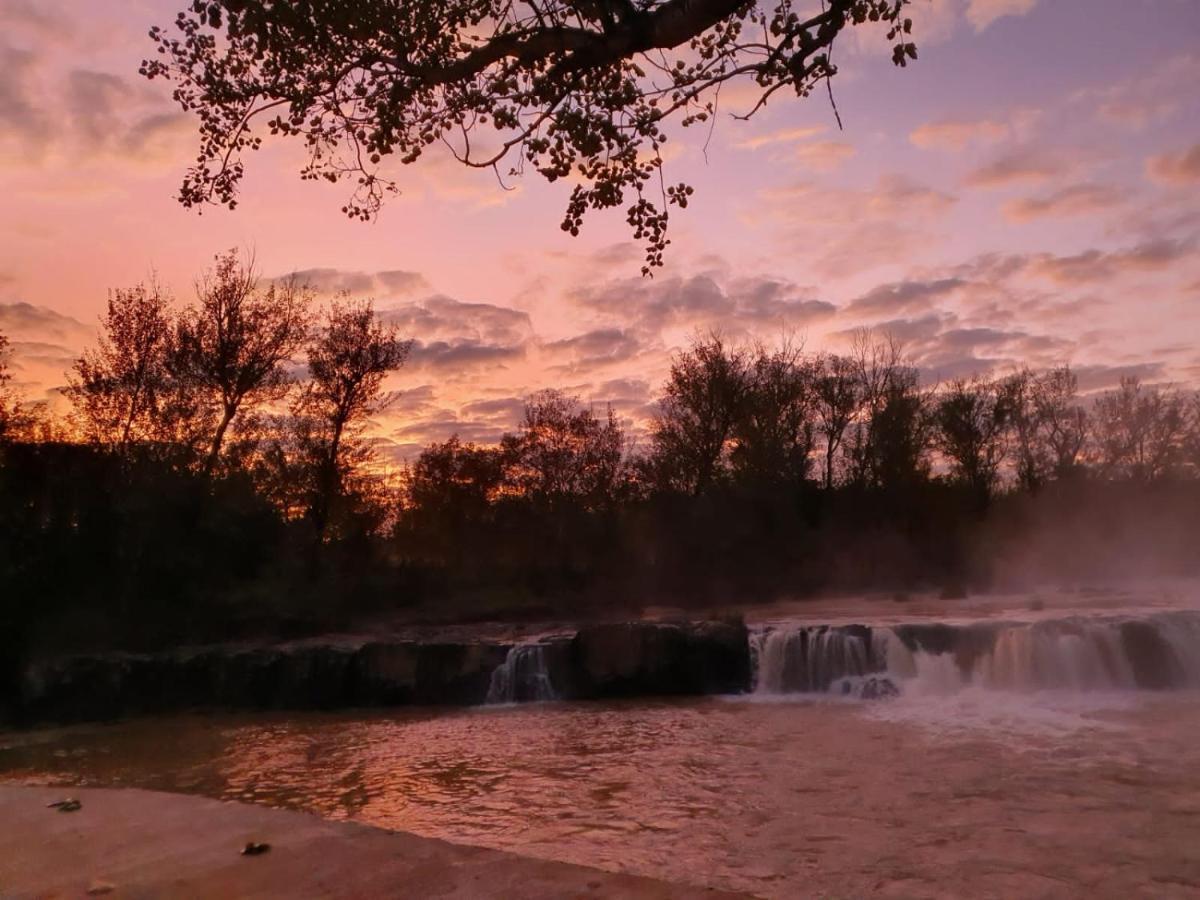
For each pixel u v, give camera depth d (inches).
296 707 1100.5
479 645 1129.4
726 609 1523.1
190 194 386.9
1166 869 428.1
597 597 1604.3
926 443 2297.0
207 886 273.9
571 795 617.3
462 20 365.7
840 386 2293.3
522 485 1959.9
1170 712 831.7
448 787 658.2
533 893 255.8
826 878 425.4
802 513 1968.5
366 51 359.6
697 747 768.3
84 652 1166.3
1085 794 563.2
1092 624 992.2
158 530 1334.9
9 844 332.8
